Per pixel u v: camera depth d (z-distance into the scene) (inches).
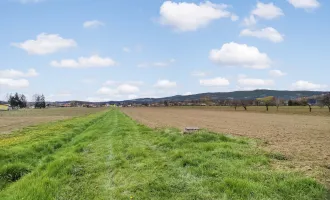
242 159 504.4
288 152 576.4
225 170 431.8
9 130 1435.8
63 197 366.0
